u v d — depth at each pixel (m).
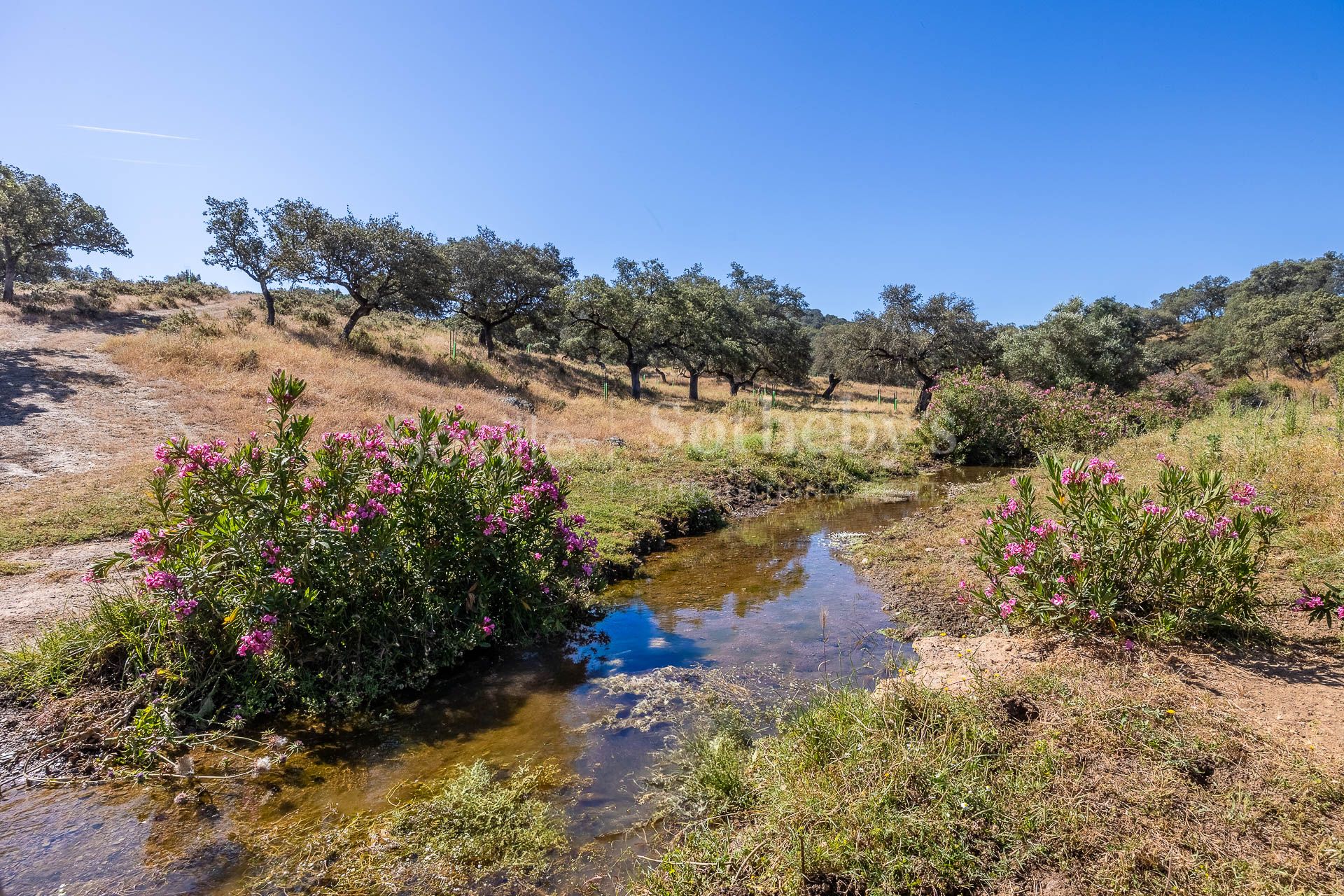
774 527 10.85
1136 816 2.82
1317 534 5.81
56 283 36.41
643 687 5.01
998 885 2.60
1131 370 28.91
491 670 5.39
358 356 22.83
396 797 3.67
